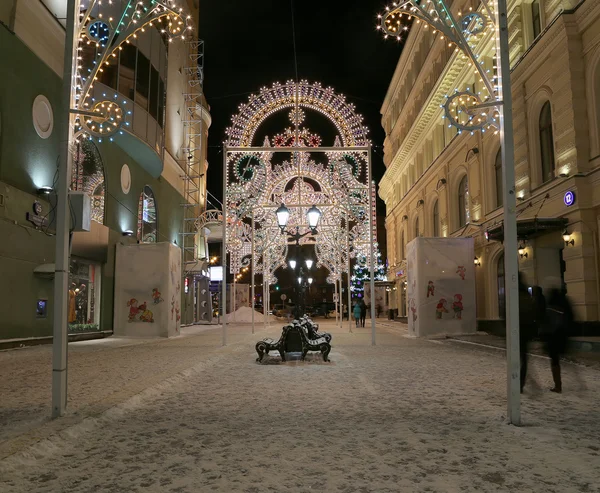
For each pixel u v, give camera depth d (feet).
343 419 20.29
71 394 25.41
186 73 125.39
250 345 56.95
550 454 15.46
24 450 15.31
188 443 17.04
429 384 28.63
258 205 79.15
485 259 80.02
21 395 25.79
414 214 125.29
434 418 20.33
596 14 51.26
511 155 20.43
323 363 38.93
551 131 61.05
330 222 91.50
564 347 25.91
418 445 16.57
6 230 50.55
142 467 14.64
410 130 120.67
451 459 15.08
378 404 23.17
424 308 67.41
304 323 45.06
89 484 13.30
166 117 107.45
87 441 17.46
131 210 81.92
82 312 67.21
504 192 20.47
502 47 21.13
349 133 62.23
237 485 13.14
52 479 13.70
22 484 13.32
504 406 22.54
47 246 57.77
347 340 63.52
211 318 137.59
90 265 69.10
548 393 25.77
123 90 73.05
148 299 71.56
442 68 99.60
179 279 77.10
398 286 147.64
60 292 20.97
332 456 15.48
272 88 63.05
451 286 67.82
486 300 79.51
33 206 55.21
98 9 57.16
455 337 65.92
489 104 20.94
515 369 19.52
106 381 29.78
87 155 67.36
